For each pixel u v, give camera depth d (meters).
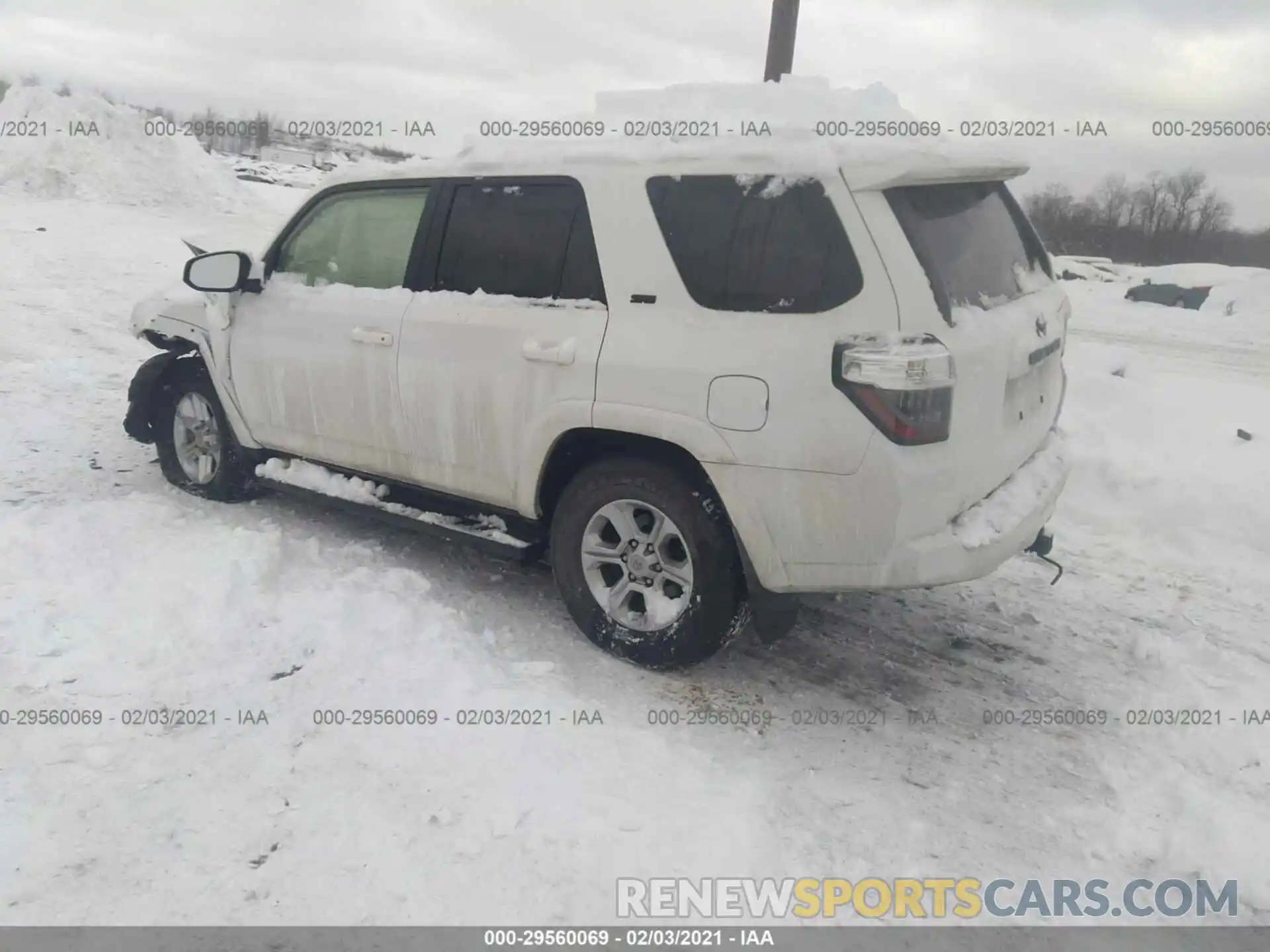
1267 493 5.74
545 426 3.85
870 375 3.16
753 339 3.38
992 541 3.38
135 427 5.70
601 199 3.79
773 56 7.72
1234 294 19.30
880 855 2.96
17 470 5.76
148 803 2.96
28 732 3.24
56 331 9.29
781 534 3.41
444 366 4.13
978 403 3.33
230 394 5.11
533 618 4.31
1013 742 3.58
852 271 3.26
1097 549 5.56
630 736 3.45
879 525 3.24
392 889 2.69
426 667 3.75
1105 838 3.08
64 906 2.57
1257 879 2.92
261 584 4.29
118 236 15.29
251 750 3.23
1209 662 4.20
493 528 4.31
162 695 3.50
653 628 3.81
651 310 3.63
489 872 2.77
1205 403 7.36
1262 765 3.46
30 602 4.00
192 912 2.58
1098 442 6.64
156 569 4.31
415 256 4.34
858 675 4.02
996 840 3.06
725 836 2.96
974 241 3.70
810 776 3.32
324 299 4.64
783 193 3.40
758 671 4.01
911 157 3.27
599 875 2.79
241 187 21.88
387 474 4.54
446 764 3.21
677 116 3.82
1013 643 4.36
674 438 3.52
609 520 3.88
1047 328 3.92
